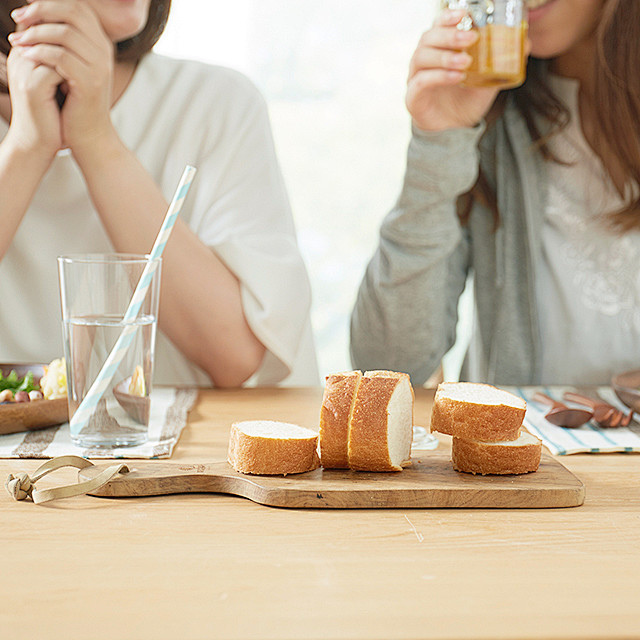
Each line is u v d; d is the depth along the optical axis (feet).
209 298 4.14
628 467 2.77
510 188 5.00
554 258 4.99
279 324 4.23
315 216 9.39
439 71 3.93
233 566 1.90
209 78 4.74
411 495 2.33
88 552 1.97
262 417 3.42
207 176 4.60
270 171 4.66
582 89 4.88
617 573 1.88
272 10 8.79
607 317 4.93
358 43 8.98
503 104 4.93
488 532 2.14
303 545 2.03
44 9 3.76
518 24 3.77
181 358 4.73
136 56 4.56
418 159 4.34
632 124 4.61
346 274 9.52
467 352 5.51
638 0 4.42
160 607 1.68
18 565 1.89
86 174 4.06
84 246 4.55
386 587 1.79
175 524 2.17
